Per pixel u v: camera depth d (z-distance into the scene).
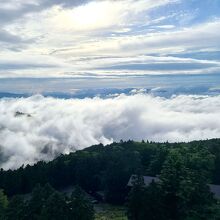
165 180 69.81
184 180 67.50
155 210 67.25
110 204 111.06
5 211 70.69
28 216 68.25
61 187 134.00
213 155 102.25
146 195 68.12
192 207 66.50
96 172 130.12
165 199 69.50
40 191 71.56
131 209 69.69
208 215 64.62
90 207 70.00
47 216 65.75
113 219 88.94
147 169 117.62
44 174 132.00
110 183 112.38
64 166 137.75
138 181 70.50
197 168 91.56
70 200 69.12
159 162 110.12
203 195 67.69
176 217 68.06
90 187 128.12
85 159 135.88
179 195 66.50
